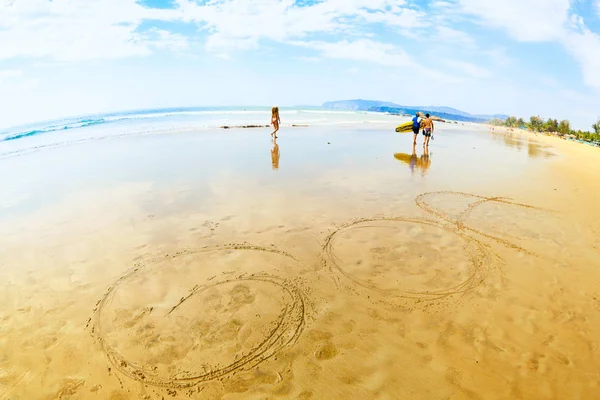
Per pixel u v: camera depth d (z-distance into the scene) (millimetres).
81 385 3336
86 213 7805
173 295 4746
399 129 20438
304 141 19156
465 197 9055
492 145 19688
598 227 7090
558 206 8391
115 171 11656
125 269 5422
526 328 4098
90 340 3922
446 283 5047
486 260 5715
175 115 44625
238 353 3709
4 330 4098
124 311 4422
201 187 9742
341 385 3283
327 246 6176
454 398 3141
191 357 3660
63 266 5539
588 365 3539
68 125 27266
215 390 3246
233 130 24359
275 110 16781
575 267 5500
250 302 4586
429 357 3641
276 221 7297
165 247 6137
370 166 12719
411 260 5715
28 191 9453
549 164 13664
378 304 4555
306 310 4422
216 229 6887
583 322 4199
